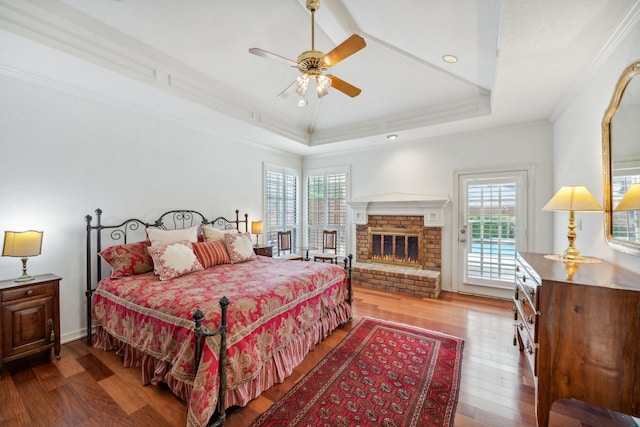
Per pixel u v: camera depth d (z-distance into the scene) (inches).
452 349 105.2
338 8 98.8
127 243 127.3
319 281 114.3
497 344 109.3
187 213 154.5
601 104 88.4
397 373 90.1
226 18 100.0
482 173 166.6
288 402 76.9
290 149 212.8
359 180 213.9
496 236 162.9
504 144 159.6
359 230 212.2
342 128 190.9
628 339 58.7
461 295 170.9
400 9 90.3
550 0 63.1
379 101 160.4
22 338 89.6
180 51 110.0
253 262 139.6
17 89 98.7
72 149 111.9
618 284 61.0
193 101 124.1
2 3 74.2
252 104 154.5
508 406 75.9
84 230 115.0
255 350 78.7
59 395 78.5
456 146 174.6
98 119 119.3
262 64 128.3
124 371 89.7
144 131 135.2
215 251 132.1
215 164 169.5
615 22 70.2
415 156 189.3
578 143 108.7
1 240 95.5
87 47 90.4
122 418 70.3
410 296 169.2
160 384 83.0
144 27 96.2
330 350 105.5
